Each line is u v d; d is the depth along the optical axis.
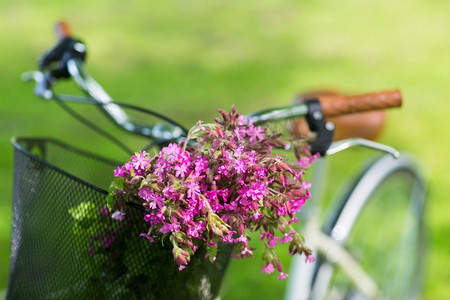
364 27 9.66
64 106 2.22
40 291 1.75
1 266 4.17
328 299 3.09
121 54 8.66
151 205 1.47
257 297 3.92
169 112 6.96
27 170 1.72
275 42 9.12
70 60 2.41
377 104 2.11
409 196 3.44
